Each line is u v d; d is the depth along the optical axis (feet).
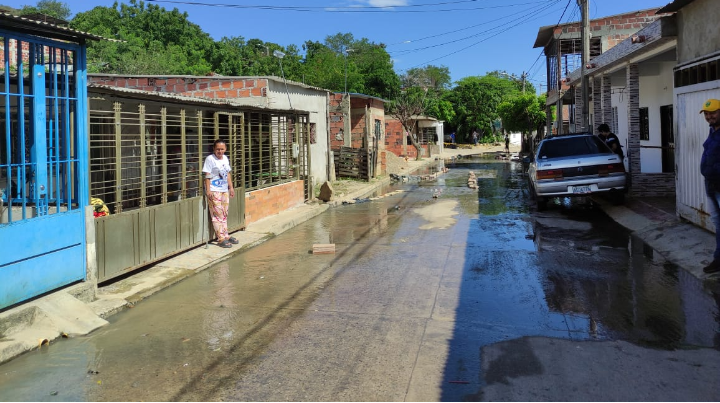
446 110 199.31
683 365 13.42
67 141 18.61
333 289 21.33
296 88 56.13
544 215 38.32
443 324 16.93
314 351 15.06
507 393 12.25
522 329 16.33
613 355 14.15
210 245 29.45
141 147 23.90
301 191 46.78
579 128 70.44
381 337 15.98
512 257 25.81
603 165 37.04
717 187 19.92
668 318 16.83
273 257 27.63
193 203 28.04
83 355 15.19
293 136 46.55
